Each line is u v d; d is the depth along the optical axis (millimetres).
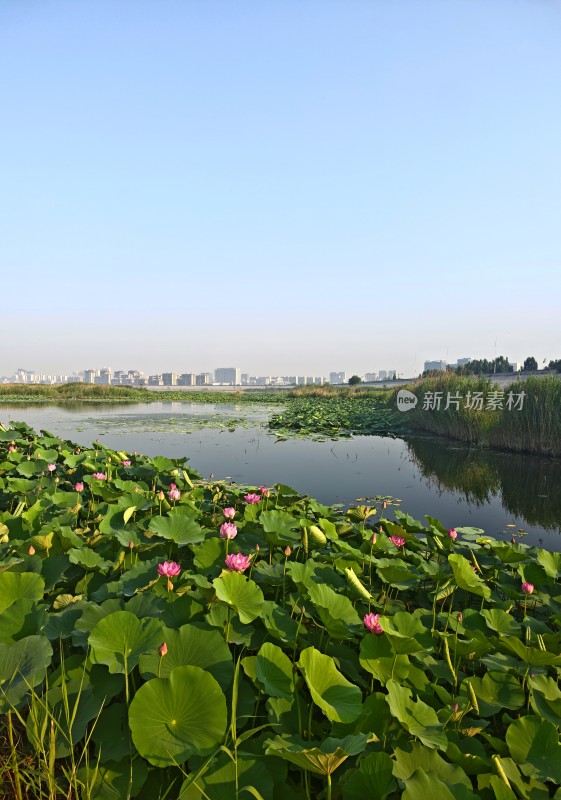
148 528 3404
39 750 1513
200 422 18438
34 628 2045
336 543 3332
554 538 5797
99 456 6715
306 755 1329
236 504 4918
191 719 1570
